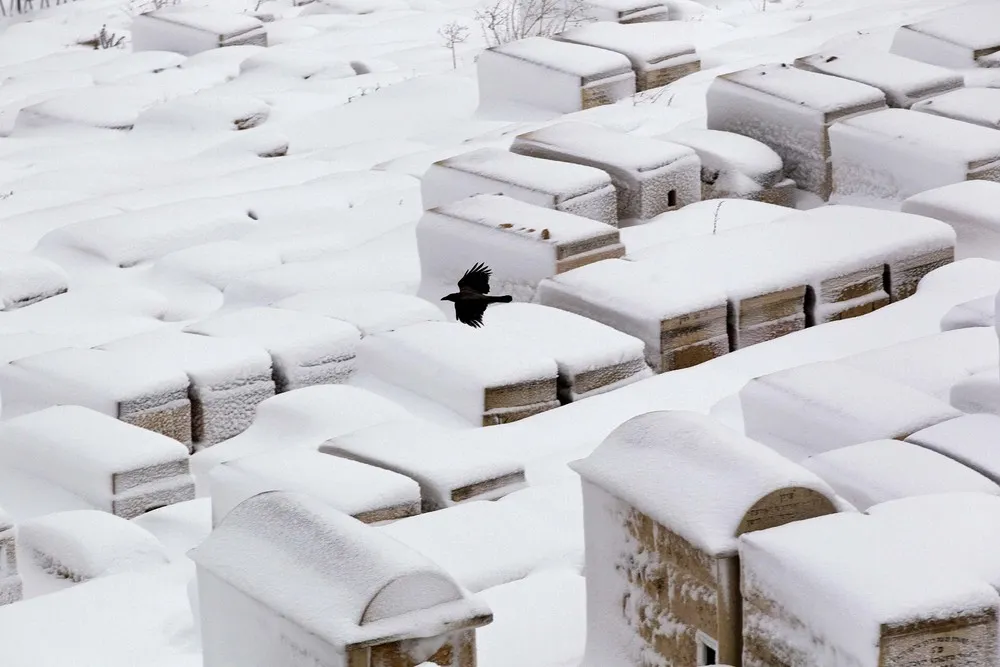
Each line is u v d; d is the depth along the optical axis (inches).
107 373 591.8
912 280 672.4
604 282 644.1
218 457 555.5
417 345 597.0
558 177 767.1
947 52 956.6
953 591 272.7
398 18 1477.6
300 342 627.2
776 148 849.5
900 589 273.4
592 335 603.5
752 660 301.3
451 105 1108.5
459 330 611.5
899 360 511.8
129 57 1318.9
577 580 396.5
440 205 802.2
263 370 613.6
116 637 382.6
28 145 1106.1
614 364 594.6
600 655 350.0
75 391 584.1
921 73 881.5
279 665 307.4
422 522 419.2
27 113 1149.7
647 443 339.0
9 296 754.2
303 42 1391.5
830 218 703.1
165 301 760.3
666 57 1058.7
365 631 287.1
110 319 727.1
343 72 1238.9
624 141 817.5
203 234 841.5
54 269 776.3
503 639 366.3
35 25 1565.0
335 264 772.0
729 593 307.3
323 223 860.0
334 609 292.4
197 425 599.2
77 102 1158.3
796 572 285.7
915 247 669.9
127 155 1071.0
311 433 546.6
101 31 1525.6
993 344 522.0
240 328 645.9
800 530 298.8
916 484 356.2
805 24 1207.6
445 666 299.7
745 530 307.9
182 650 375.9
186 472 526.0
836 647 276.5
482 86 1077.8
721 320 627.2
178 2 1638.8
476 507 430.6
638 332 619.2
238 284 754.8
